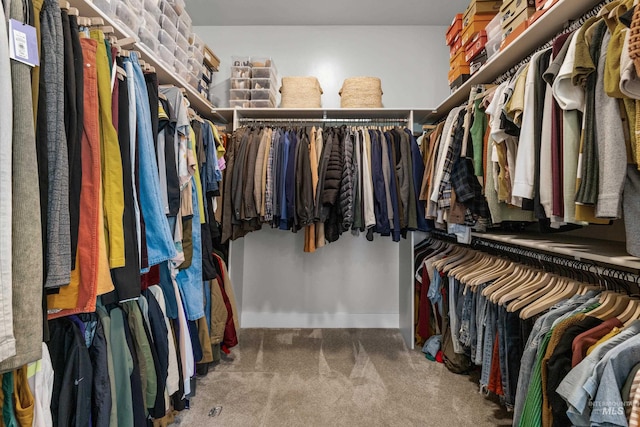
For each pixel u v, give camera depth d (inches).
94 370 39.9
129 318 47.3
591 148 34.3
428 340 89.8
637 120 30.5
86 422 37.9
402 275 103.7
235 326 88.7
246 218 82.0
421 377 76.5
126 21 53.9
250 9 103.7
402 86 112.5
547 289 54.7
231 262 97.5
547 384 39.3
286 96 98.7
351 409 64.4
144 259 43.0
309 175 81.8
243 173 83.4
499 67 68.2
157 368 48.9
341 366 81.7
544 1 53.8
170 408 58.0
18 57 26.0
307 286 111.6
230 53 113.3
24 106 26.3
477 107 61.2
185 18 78.9
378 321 111.3
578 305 46.0
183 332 59.2
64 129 31.2
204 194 70.7
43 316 29.2
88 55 35.9
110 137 38.0
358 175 84.0
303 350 91.2
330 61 112.5
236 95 98.6
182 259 56.3
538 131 44.8
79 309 34.0
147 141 45.0
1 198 23.8
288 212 82.4
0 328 23.2
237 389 71.2
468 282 67.9
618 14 32.0
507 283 61.8
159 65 61.4
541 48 59.0
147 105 46.0
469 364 78.1
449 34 92.1
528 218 56.9
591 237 61.4
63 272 30.1
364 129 89.9
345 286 111.6
